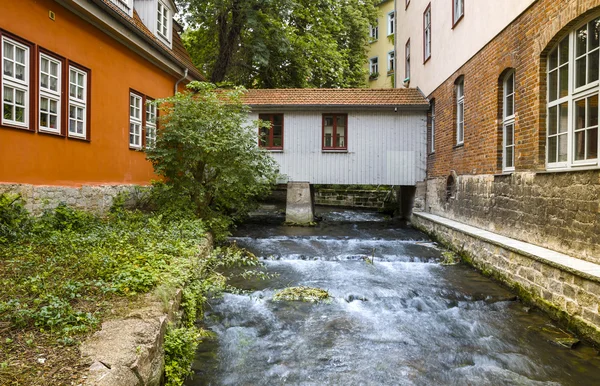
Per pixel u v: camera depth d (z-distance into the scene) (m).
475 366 4.28
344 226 14.30
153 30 12.22
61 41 8.11
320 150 14.44
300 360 4.38
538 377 4.07
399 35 19.59
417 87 15.88
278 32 18.44
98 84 9.44
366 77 30.19
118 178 10.38
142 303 3.95
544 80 6.83
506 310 5.95
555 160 6.62
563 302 5.21
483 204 9.09
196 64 21.17
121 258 5.26
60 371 2.55
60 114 8.12
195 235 7.95
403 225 14.66
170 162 9.56
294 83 21.50
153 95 12.37
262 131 14.55
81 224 7.40
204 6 17.89
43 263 4.98
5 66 6.79
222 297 6.23
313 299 6.26
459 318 5.64
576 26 6.03
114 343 3.01
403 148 14.36
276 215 17.39
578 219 5.64
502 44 8.27
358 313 5.81
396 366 4.27
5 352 2.78
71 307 3.64
